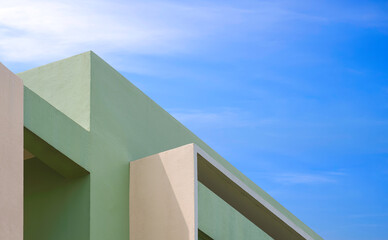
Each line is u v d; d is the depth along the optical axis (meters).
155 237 11.11
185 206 10.88
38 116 9.95
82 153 10.75
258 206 12.25
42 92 11.72
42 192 11.12
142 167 11.59
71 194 10.87
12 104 8.89
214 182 12.05
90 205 10.70
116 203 11.24
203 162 11.40
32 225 11.06
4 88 8.77
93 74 11.40
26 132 9.75
